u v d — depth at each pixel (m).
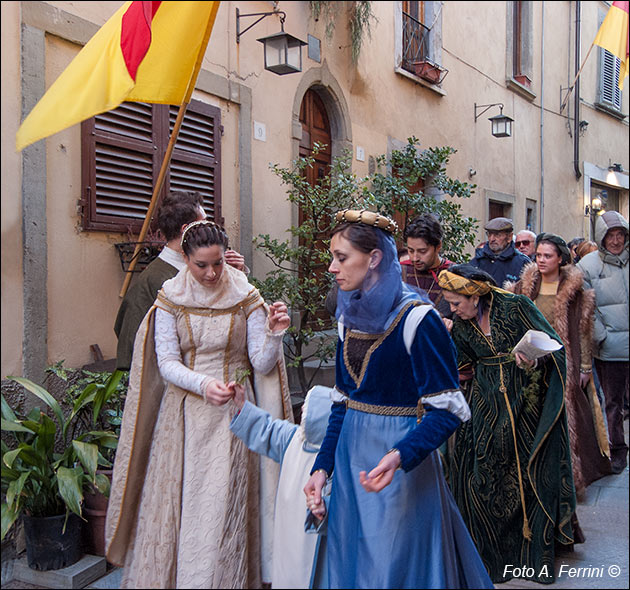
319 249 5.45
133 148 4.23
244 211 5.36
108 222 4.04
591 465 3.88
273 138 5.68
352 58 6.66
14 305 3.46
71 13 3.74
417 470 2.01
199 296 2.54
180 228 3.05
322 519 2.08
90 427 3.57
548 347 2.82
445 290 3.21
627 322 4.81
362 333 2.07
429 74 7.98
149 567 2.41
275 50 5.04
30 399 3.49
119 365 2.99
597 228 4.98
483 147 9.49
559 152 11.57
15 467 3.02
